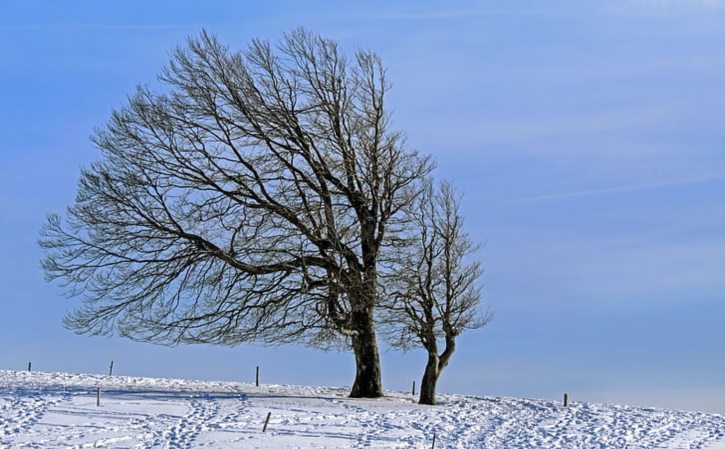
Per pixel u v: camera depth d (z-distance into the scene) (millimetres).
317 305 39500
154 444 29484
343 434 32500
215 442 29938
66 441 28984
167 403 36438
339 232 39656
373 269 39719
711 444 34062
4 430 30188
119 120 39062
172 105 39312
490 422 36844
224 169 39844
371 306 39688
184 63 39781
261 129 40062
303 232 39375
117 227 38719
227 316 39344
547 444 33031
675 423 38000
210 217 39125
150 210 38875
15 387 39281
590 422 37625
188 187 39469
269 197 39812
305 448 29969
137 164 38938
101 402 35844
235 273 39125
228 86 39625
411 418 36250
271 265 39188
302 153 40562
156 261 39156
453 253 40344
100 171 38594
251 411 35438
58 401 35531
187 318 39500
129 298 39281
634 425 37156
